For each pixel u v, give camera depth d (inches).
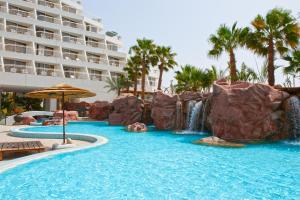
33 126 981.2
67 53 1754.4
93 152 456.1
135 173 325.1
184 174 321.7
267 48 856.9
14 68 1467.8
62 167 351.9
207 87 1299.2
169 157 422.3
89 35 1934.1
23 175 316.2
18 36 1563.7
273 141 602.5
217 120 623.5
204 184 283.9
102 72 1937.7
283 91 637.9
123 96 1139.3
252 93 593.9
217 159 407.2
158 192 258.8
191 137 692.7
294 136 615.8
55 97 558.3
